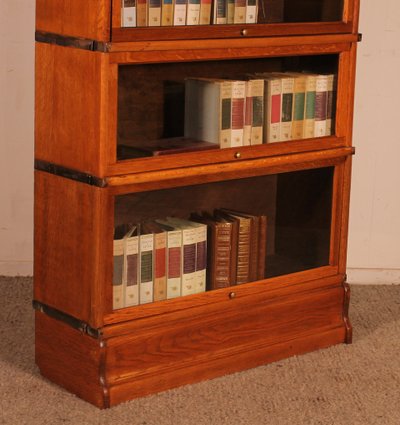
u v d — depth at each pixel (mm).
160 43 3098
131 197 3180
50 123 3219
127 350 3250
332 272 3811
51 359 3404
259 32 3355
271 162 3504
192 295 3412
